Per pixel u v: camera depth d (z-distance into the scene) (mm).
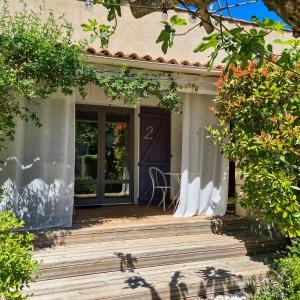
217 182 7875
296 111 4656
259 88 5262
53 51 5441
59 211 6410
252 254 6434
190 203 7664
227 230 7266
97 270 5273
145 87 6602
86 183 8938
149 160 9539
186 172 7594
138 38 8836
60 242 5941
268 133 4762
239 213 7742
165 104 6961
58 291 4570
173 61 6730
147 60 6590
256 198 4461
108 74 6488
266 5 1773
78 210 8250
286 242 6574
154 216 7641
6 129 5809
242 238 6738
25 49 5344
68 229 6219
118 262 5406
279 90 4949
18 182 6133
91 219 7191
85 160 8938
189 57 9266
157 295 4625
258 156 4707
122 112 9336
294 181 4594
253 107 5227
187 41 9250
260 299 3773
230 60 2318
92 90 8625
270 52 2264
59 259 5176
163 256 5723
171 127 9789
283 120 4867
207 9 2281
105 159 9164
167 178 9719
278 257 6254
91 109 8977
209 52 9445
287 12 1707
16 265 2664
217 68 7000
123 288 4688
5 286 2547
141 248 5871
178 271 5418
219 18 2299
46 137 6340
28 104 6215
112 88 6438
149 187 9523
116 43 8602
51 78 5633
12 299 2652
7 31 5426
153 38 8992
